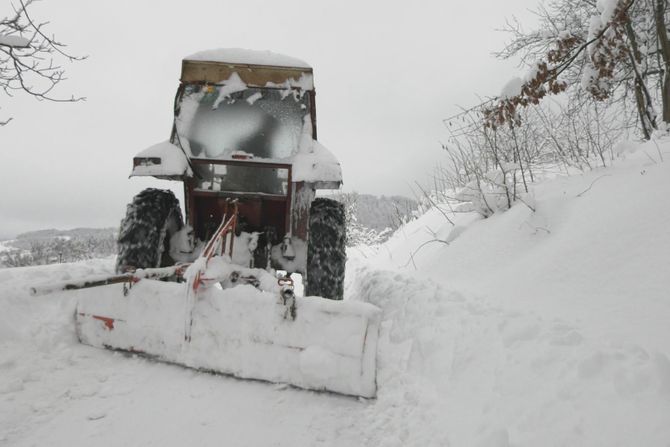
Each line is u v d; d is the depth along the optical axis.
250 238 3.12
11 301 3.17
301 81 3.42
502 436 1.64
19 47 4.57
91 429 1.88
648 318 2.21
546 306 2.76
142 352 2.58
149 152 3.04
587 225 3.43
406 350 2.85
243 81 3.39
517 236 4.13
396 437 1.93
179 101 3.37
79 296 2.74
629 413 1.55
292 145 3.36
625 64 6.87
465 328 2.67
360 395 2.27
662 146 4.46
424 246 6.43
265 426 1.99
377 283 4.84
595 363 1.85
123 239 2.85
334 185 3.15
